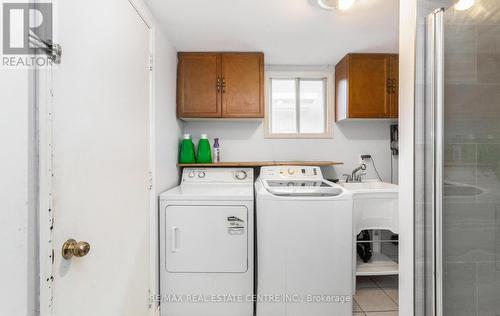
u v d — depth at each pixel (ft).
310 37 6.42
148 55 5.03
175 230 5.58
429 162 3.63
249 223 5.61
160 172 5.82
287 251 5.23
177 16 5.38
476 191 3.66
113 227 3.67
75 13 2.83
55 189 2.50
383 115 7.48
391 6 5.07
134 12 4.39
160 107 5.80
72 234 2.77
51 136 2.44
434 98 3.53
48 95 2.40
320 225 5.22
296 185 7.37
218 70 7.27
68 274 2.71
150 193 5.15
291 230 5.22
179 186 7.14
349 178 8.46
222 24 5.75
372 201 6.48
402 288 4.00
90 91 3.11
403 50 3.90
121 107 3.91
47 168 2.37
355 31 6.13
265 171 7.55
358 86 7.47
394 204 6.48
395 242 7.35
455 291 3.67
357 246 7.27
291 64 8.44
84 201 2.99
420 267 3.72
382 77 7.48
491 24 3.61
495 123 3.66
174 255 5.58
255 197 5.94
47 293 2.37
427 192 3.67
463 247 3.66
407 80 3.81
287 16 5.43
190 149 7.54
